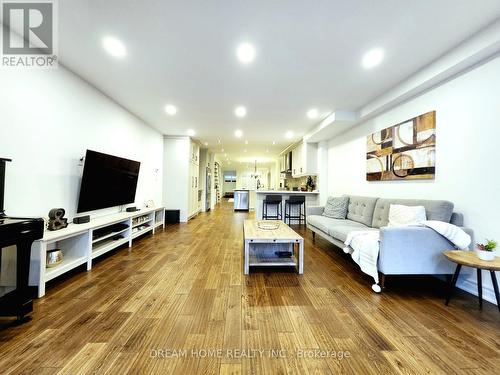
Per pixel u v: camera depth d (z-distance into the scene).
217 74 2.82
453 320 1.73
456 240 2.09
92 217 3.28
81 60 2.55
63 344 1.40
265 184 15.62
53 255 2.28
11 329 1.54
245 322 1.67
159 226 5.42
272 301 1.99
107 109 3.54
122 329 1.56
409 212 2.54
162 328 1.58
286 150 8.63
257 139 6.66
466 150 2.31
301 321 1.69
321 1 1.71
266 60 2.50
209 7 1.77
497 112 2.04
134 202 4.39
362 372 1.22
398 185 3.28
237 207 9.63
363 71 2.72
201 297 2.04
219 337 1.50
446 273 2.18
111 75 2.88
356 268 2.87
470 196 2.27
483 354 1.36
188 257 3.20
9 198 2.08
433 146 2.67
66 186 2.74
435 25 1.94
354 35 2.08
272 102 3.71
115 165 3.45
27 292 1.64
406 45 2.21
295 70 2.70
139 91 3.35
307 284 2.37
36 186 2.34
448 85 2.50
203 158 8.72
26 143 2.23
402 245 2.16
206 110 4.12
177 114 4.38
